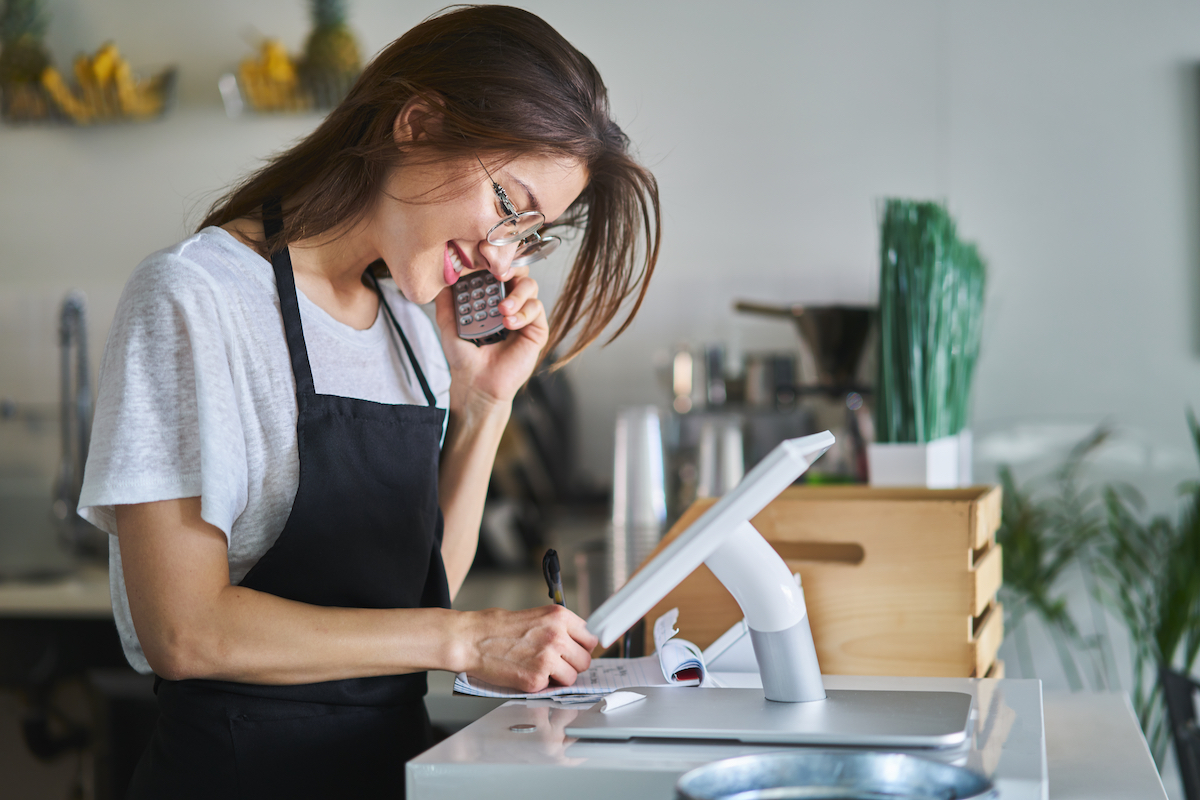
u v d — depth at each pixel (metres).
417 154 0.91
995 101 2.73
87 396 2.91
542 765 0.63
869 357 2.44
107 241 3.07
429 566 1.08
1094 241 2.67
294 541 0.91
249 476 0.90
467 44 0.92
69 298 2.86
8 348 3.09
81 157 3.08
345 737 0.91
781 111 2.85
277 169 1.01
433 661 0.85
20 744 2.35
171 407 0.83
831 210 2.83
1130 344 2.66
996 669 1.15
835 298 2.82
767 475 0.61
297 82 2.89
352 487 0.94
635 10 2.91
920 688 0.83
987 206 2.73
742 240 2.87
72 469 2.90
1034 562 2.46
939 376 1.59
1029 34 2.71
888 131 2.79
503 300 1.13
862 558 1.11
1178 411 2.63
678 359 2.76
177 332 0.85
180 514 0.82
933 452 1.54
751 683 0.94
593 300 1.16
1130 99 2.65
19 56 2.93
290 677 0.83
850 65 2.81
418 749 0.97
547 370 1.40
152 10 3.05
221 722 0.87
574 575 2.10
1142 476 2.64
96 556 2.86
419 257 0.95
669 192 2.90
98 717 2.27
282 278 0.95
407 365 1.10
